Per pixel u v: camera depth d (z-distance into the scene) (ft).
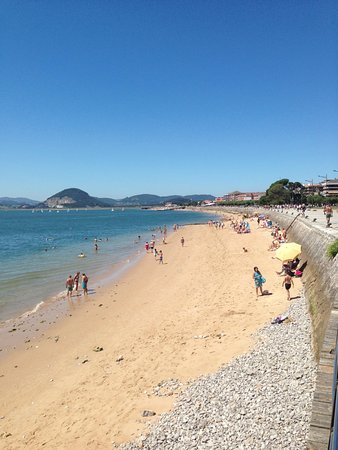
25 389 46.39
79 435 35.42
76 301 86.94
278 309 62.95
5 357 56.34
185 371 45.03
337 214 172.14
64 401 42.34
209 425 31.73
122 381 45.09
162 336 58.39
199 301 76.69
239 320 60.59
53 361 53.98
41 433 36.73
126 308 78.23
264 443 27.73
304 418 29.19
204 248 166.50
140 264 136.15
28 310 80.59
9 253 172.45
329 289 47.24
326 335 32.35
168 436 31.68
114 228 357.82
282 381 35.70
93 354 55.06
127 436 33.78
